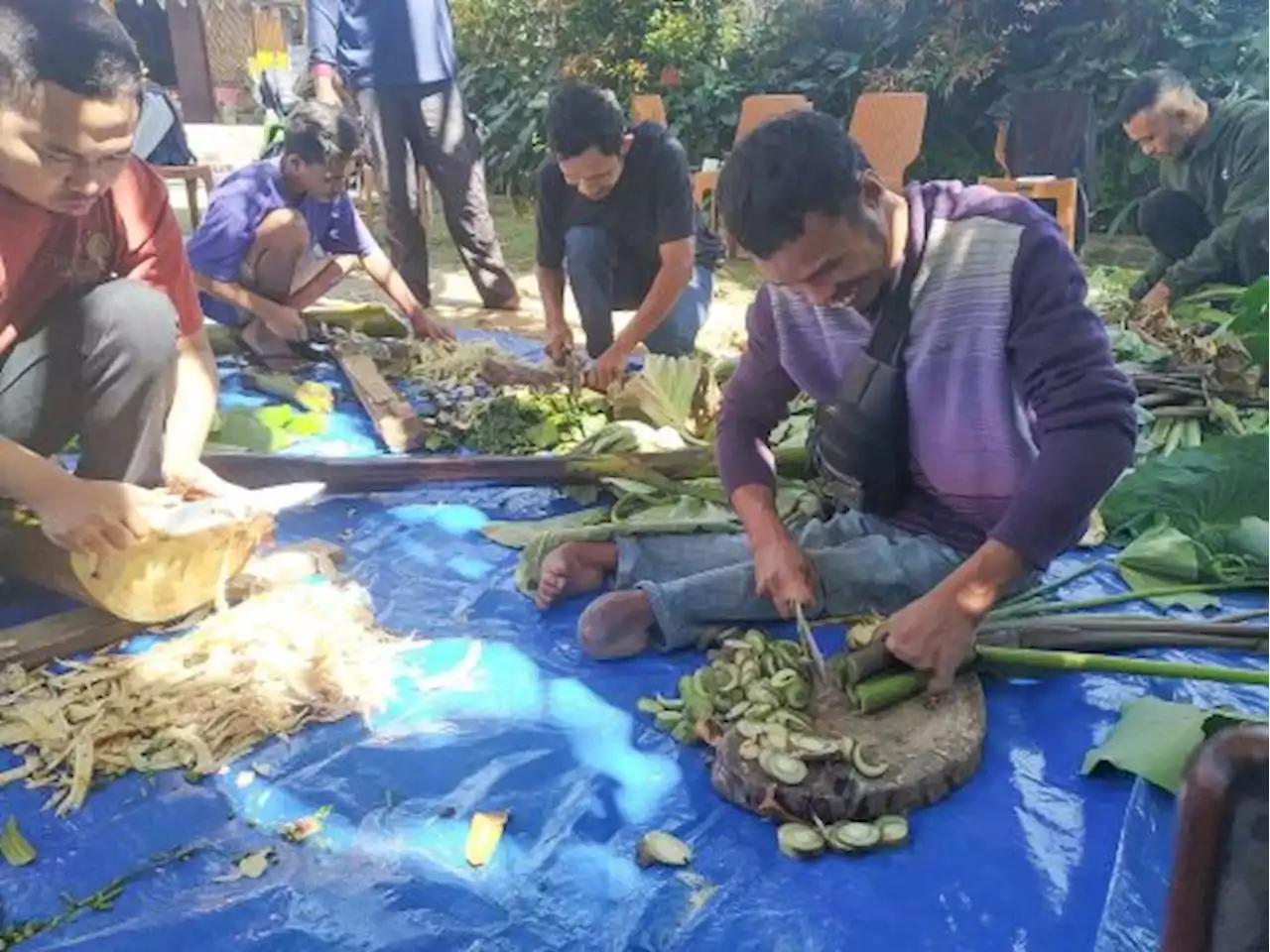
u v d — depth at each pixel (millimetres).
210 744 2100
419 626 2553
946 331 2156
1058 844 1854
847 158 1939
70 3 2035
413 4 5480
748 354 2504
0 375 2479
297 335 4258
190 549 2371
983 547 2053
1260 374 3611
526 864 1837
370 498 3197
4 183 2201
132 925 1717
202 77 14773
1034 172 7117
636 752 2107
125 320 2432
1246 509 2818
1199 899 765
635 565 2592
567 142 3766
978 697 2135
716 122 9492
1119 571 2670
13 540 2527
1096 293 5426
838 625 2428
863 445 2334
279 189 4301
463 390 3941
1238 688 2252
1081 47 8531
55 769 2059
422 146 5762
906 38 9086
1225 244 4816
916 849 1848
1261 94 7844
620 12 9898
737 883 1789
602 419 3602
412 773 2051
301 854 1859
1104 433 2014
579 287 4180
